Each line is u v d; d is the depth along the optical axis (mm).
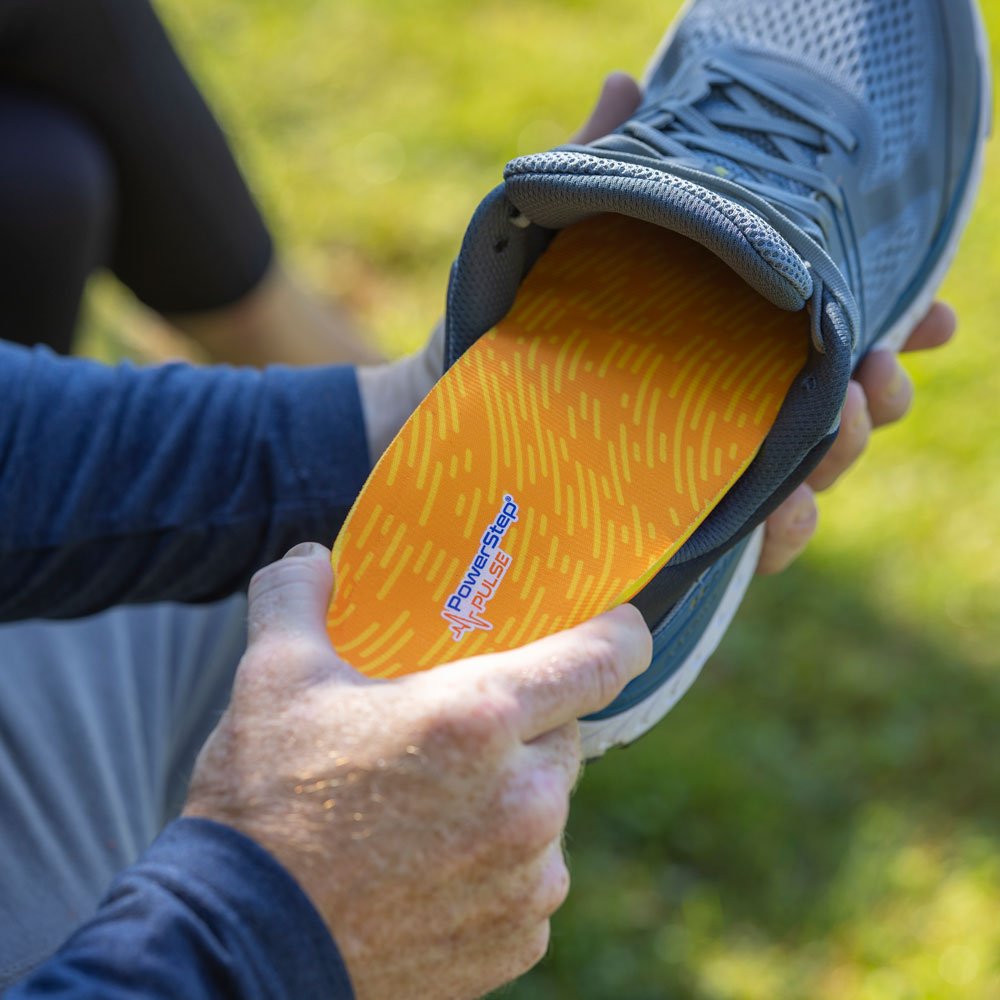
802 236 729
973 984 1301
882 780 1497
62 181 1215
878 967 1322
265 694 527
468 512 699
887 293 1058
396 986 519
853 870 1400
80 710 907
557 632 609
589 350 800
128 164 1372
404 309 2092
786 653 1627
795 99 1038
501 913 519
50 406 861
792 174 961
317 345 1623
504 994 1288
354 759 496
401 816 493
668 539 707
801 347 807
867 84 1064
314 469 880
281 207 2266
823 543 1747
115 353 1919
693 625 905
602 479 729
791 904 1379
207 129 1417
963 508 1784
